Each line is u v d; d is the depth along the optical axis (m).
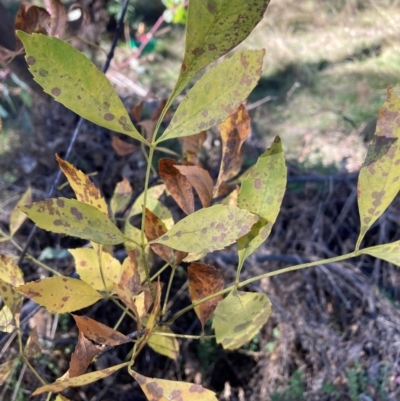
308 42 2.11
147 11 2.30
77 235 0.24
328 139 1.59
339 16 2.22
